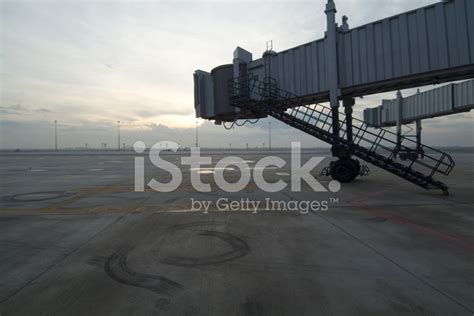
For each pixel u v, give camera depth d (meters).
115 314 2.91
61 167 25.17
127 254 4.60
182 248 4.86
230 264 4.16
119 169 22.61
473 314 2.86
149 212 7.66
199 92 17.17
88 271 3.96
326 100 13.88
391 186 12.23
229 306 3.04
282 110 13.89
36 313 2.94
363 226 6.18
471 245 4.94
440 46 9.94
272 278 3.71
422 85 11.62
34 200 9.53
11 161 35.66
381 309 2.96
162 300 3.17
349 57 11.98
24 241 5.31
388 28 10.98
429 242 5.10
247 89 14.72
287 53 13.79
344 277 3.72
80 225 6.41
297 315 2.87
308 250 4.72
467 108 20.92
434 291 3.32
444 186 9.97
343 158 13.38
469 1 9.41
